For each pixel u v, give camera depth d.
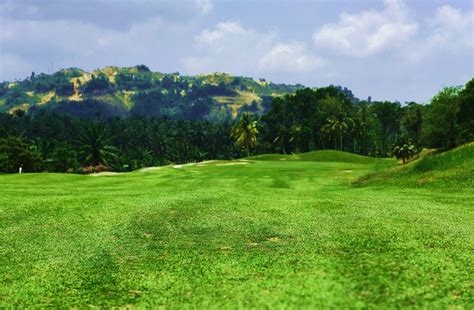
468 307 9.88
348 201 26.48
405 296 10.44
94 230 18.06
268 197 27.89
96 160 128.75
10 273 12.92
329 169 63.75
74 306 10.55
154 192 30.94
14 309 10.38
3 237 16.80
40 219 19.70
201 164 81.44
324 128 164.25
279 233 17.59
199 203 24.67
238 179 46.78
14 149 102.62
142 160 189.88
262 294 10.79
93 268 13.44
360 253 14.23
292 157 116.44
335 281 11.49
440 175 38.66
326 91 185.50
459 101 81.50
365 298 10.34
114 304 10.63
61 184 37.53
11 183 37.41
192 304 10.38
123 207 22.84
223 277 12.26
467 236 16.89
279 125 182.88
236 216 21.03
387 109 177.50
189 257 14.41
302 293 10.73
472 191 32.78
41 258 14.41
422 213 22.45
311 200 26.59
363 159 113.69
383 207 24.31
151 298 10.92
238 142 139.12
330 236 16.89
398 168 45.00
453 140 84.56
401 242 15.69
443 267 12.61
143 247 15.75
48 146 150.62
